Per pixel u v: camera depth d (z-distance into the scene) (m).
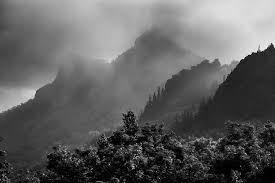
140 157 60.19
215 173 69.00
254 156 70.19
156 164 61.88
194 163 64.31
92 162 60.59
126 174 58.09
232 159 69.25
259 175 66.00
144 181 58.44
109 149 64.69
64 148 60.12
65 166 56.88
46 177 58.41
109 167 58.91
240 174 64.44
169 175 61.84
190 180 62.69
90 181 58.94
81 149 66.12
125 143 70.31
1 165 61.94
